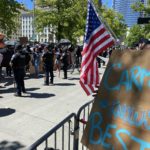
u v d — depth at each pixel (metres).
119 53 3.38
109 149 3.12
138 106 3.05
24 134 7.17
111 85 3.32
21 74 11.56
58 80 16.48
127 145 3.02
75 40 34.28
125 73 3.25
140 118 3.01
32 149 2.84
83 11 32.56
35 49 18.06
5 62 16.47
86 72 4.50
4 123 7.96
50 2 31.95
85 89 4.50
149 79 3.06
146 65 3.12
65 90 13.28
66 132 6.86
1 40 14.75
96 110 3.34
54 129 3.33
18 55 11.38
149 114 2.97
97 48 4.58
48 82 14.62
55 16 31.95
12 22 25.94
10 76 17.00
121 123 3.11
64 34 32.66
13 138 6.87
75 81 16.22
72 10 31.95
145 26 33.78
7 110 9.31
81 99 11.41
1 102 10.43
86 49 4.54
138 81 3.12
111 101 3.26
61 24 32.19
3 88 13.33
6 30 25.75
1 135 7.03
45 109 9.62
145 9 33.44
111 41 4.62
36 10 33.38
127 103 3.13
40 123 8.06
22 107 9.77
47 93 12.42
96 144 3.22
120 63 3.33
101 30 4.60
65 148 6.10
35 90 13.04
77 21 32.44
